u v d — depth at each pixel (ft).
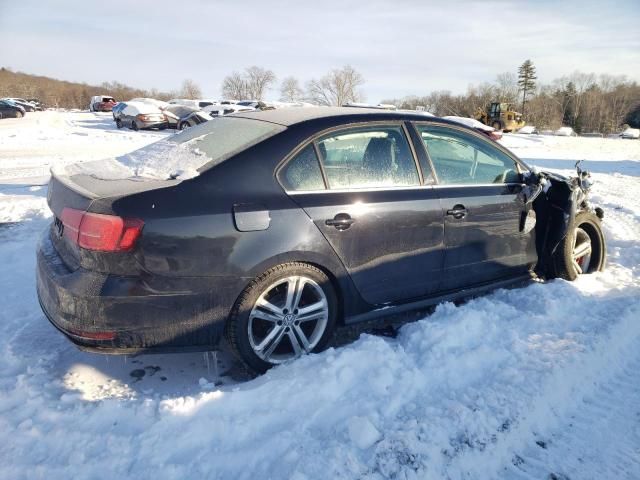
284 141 9.70
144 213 8.11
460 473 7.28
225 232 8.62
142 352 8.56
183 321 8.55
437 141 11.73
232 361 10.30
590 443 8.14
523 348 10.23
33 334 10.91
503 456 7.72
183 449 7.36
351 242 9.95
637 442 8.20
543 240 13.79
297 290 9.55
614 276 14.69
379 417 8.09
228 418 7.89
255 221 8.87
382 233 10.34
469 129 12.37
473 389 8.90
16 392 8.59
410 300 11.27
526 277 13.65
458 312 11.27
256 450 7.34
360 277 10.24
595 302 12.60
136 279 8.16
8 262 15.51
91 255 8.03
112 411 7.96
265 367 9.53
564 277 14.06
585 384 9.54
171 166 9.40
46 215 21.35
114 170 9.93
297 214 9.31
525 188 12.91
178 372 9.81
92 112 156.15
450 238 11.47
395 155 10.96
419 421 7.98
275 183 9.34
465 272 12.01
